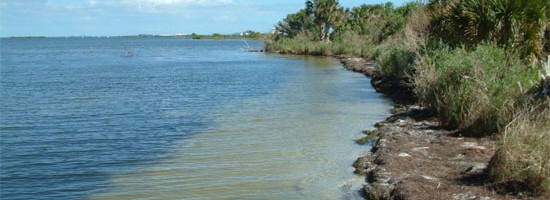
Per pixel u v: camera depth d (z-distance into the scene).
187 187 9.30
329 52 61.56
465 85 12.99
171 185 9.44
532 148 8.02
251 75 34.72
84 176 10.16
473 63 13.59
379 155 10.69
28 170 10.66
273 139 13.30
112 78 34.84
